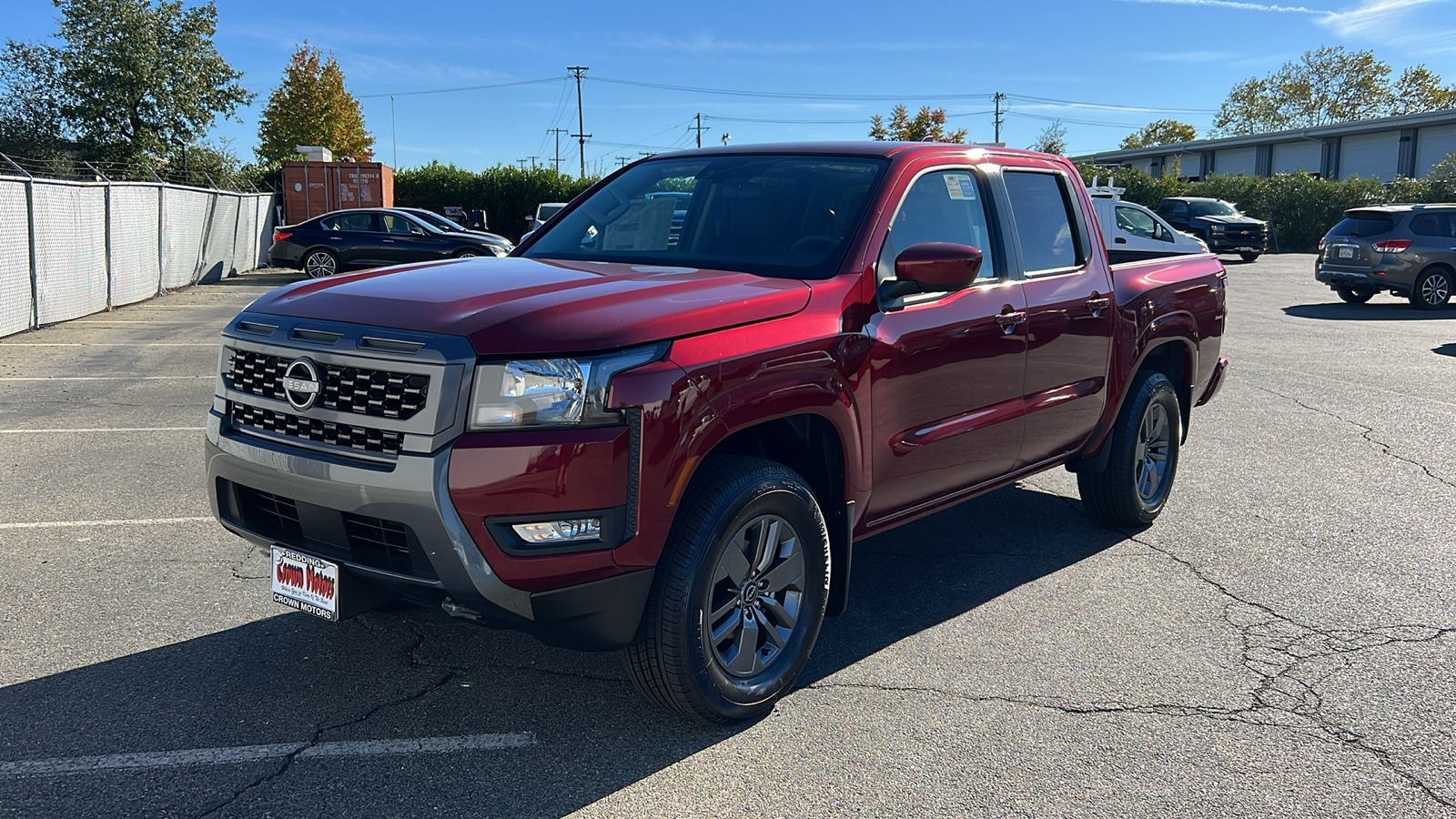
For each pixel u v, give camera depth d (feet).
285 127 188.55
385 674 12.19
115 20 117.60
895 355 12.29
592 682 12.15
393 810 9.43
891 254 12.64
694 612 10.26
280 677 12.05
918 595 15.26
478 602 9.48
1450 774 10.44
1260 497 20.70
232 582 14.98
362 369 9.83
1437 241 57.16
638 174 15.43
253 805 9.43
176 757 10.23
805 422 11.75
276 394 10.54
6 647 12.67
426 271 12.13
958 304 13.41
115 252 53.42
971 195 14.32
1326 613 14.67
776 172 13.85
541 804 9.59
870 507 12.60
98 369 33.55
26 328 43.06
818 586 11.75
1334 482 21.80
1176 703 11.86
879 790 9.95
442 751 10.50
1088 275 16.21
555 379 9.40
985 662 12.92
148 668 12.19
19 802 9.35
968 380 13.61
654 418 9.63
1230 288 72.74
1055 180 16.20
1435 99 268.82
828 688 12.15
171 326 45.44
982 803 9.76
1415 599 15.24
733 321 10.52
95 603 14.11
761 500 10.68
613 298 10.32
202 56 125.59
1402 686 12.39
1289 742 11.03
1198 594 15.37
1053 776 10.25
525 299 10.16
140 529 17.37
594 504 9.46
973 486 14.52
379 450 9.68
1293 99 280.92
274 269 86.58
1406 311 57.41
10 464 21.40
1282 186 127.03
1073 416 15.99
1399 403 30.66
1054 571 16.37
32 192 43.21
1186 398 19.29
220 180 123.75
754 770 10.27
